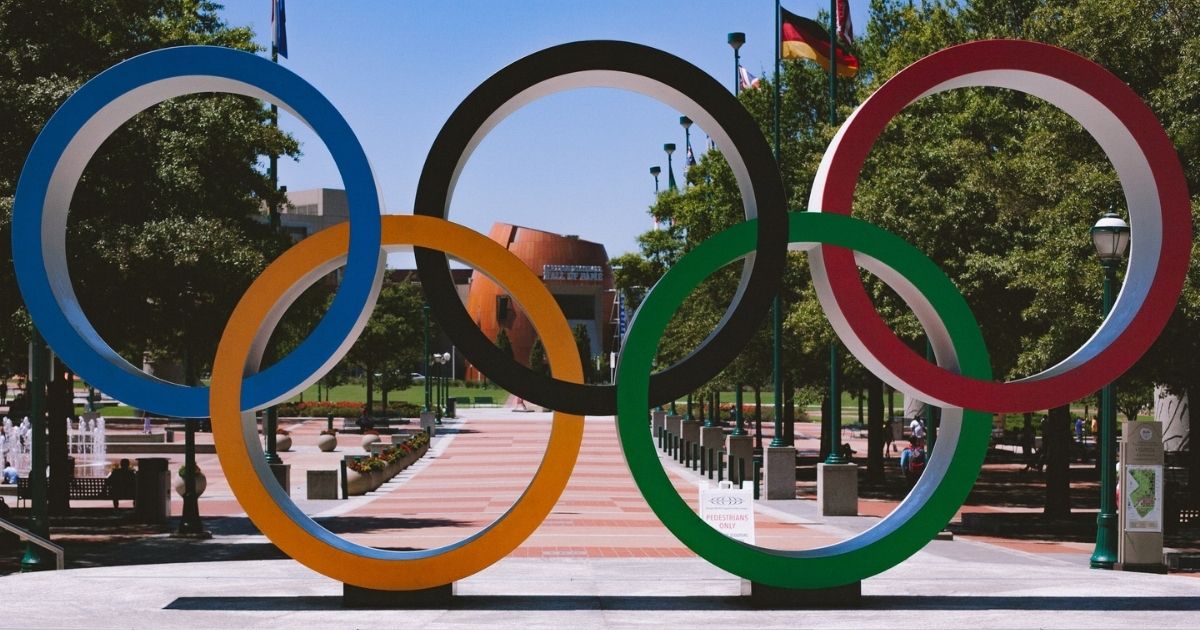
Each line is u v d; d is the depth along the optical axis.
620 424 11.20
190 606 11.55
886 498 28.69
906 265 11.51
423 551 11.57
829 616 11.02
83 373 11.24
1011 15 26.95
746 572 11.32
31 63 18.22
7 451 39.25
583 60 11.15
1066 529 22.38
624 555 17.73
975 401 11.43
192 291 19.58
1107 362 11.55
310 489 27.17
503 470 35.84
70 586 12.85
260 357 12.15
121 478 23.33
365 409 67.38
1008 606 11.62
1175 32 19.20
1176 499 22.72
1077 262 18.45
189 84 11.60
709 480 33.06
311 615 11.01
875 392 32.59
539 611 11.27
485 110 11.16
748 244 11.36
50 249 11.64
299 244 11.30
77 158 11.77
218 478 32.50
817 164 28.59
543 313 11.27
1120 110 11.62
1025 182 20.45
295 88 11.32
